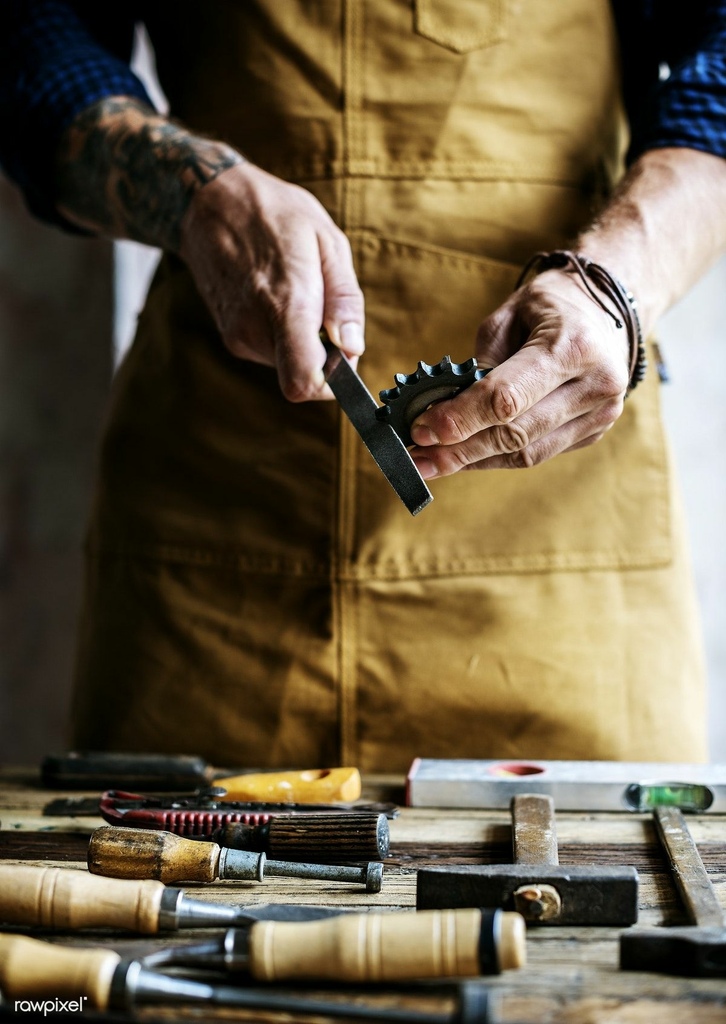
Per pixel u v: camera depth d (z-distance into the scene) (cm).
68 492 194
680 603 125
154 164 114
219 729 120
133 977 56
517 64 117
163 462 126
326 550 118
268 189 105
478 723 118
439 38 115
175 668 122
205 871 72
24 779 107
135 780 101
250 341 102
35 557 196
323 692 118
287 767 119
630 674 121
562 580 120
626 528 122
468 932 56
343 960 57
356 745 118
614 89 123
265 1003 55
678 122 109
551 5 117
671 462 126
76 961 56
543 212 118
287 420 120
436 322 117
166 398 126
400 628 118
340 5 116
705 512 192
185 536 123
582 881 66
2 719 198
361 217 117
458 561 118
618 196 106
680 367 191
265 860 73
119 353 191
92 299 190
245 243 103
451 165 117
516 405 80
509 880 66
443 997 58
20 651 197
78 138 122
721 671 193
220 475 123
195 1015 55
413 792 95
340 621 118
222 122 123
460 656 118
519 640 118
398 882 75
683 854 77
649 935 60
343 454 117
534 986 58
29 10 130
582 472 120
